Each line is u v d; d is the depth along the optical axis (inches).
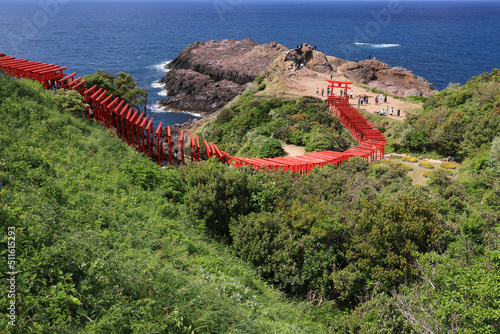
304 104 2021.4
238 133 1911.9
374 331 490.3
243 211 751.7
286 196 783.7
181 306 403.2
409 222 609.6
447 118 1608.0
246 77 4328.3
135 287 398.9
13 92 902.4
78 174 687.7
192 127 2751.0
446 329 424.5
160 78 5073.8
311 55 3080.7
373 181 1043.9
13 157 610.2
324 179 894.4
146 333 349.4
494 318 366.0
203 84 4227.4
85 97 1117.1
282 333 451.5
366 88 2650.1
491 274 405.1
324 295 633.0
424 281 539.2
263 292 589.3
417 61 6397.6
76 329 329.7
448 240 653.9
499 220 808.9
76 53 6747.1
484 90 1753.2
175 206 759.7
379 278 587.5
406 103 2279.8
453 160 1485.0
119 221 568.4
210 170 787.4
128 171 819.4
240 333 416.5
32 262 363.3
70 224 482.3
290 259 637.9
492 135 1416.1
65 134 848.3
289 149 1609.3
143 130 1165.7
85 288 364.2
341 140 1704.0
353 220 657.0
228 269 595.2
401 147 1683.1
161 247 552.7
